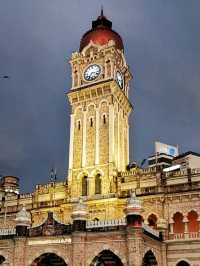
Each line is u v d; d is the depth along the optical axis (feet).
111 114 246.06
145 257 170.91
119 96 260.01
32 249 168.25
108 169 233.14
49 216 170.91
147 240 165.07
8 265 169.89
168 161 280.72
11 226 256.32
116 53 265.54
